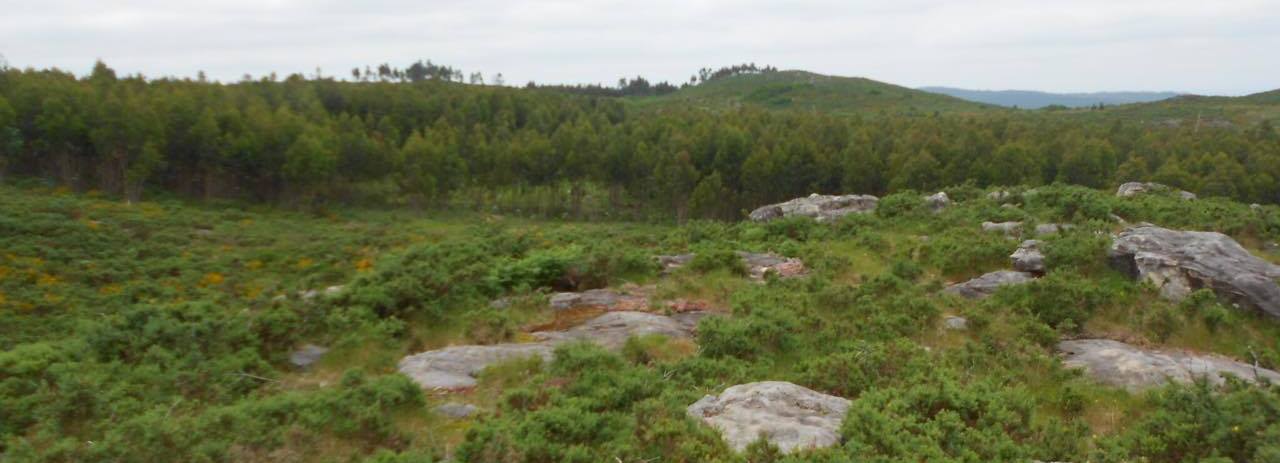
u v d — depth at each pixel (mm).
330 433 7785
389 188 59219
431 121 70500
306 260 28906
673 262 18172
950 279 16094
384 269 15062
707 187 51219
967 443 7102
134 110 46469
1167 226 17875
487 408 8914
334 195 55125
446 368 10383
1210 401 7559
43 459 6727
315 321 12297
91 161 49469
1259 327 12125
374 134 57625
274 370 10859
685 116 76000
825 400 7949
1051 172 48938
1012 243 16594
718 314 13523
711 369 9859
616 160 56656
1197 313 12039
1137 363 10266
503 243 19859
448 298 13930
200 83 64750
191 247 31094
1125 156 51719
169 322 11250
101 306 20156
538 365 10211
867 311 13047
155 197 47562
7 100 46562
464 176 54875
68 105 47938
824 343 11438
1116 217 19125
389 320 12609
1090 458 7047
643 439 6926
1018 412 8164
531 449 6980
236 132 50312
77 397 8258
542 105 81438
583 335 12250
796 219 24266
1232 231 17031
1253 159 45688
